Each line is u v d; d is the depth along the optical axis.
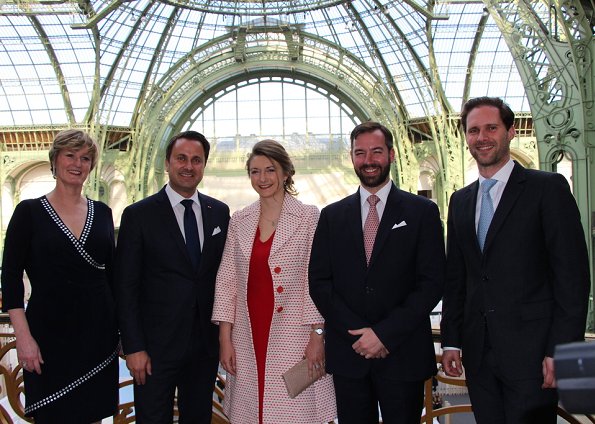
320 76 40.19
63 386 4.84
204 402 5.24
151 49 36.62
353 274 4.61
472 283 4.41
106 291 5.15
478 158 4.39
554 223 4.04
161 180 42.59
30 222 4.83
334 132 42.97
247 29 35.44
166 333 4.95
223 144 42.97
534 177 4.26
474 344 4.32
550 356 3.84
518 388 4.00
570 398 1.49
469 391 4.40
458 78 37.69
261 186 5.01
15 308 4.71
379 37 36.12
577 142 15.58
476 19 33.50
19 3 29.30
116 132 40.12
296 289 4.98
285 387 4.84
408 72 37.78
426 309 4.35
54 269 4.82
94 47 33.69
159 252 5.07
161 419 4.91
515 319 4.09
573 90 15.66
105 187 40.03
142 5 32.53
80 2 28.94
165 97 37.62
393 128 38.38
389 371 4.45
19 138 40.03
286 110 43.06
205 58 36.94
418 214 4.60
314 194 42.50
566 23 15.34
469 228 4.45
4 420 5.86
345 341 4.62
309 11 33.44
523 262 4.13
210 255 5.24
